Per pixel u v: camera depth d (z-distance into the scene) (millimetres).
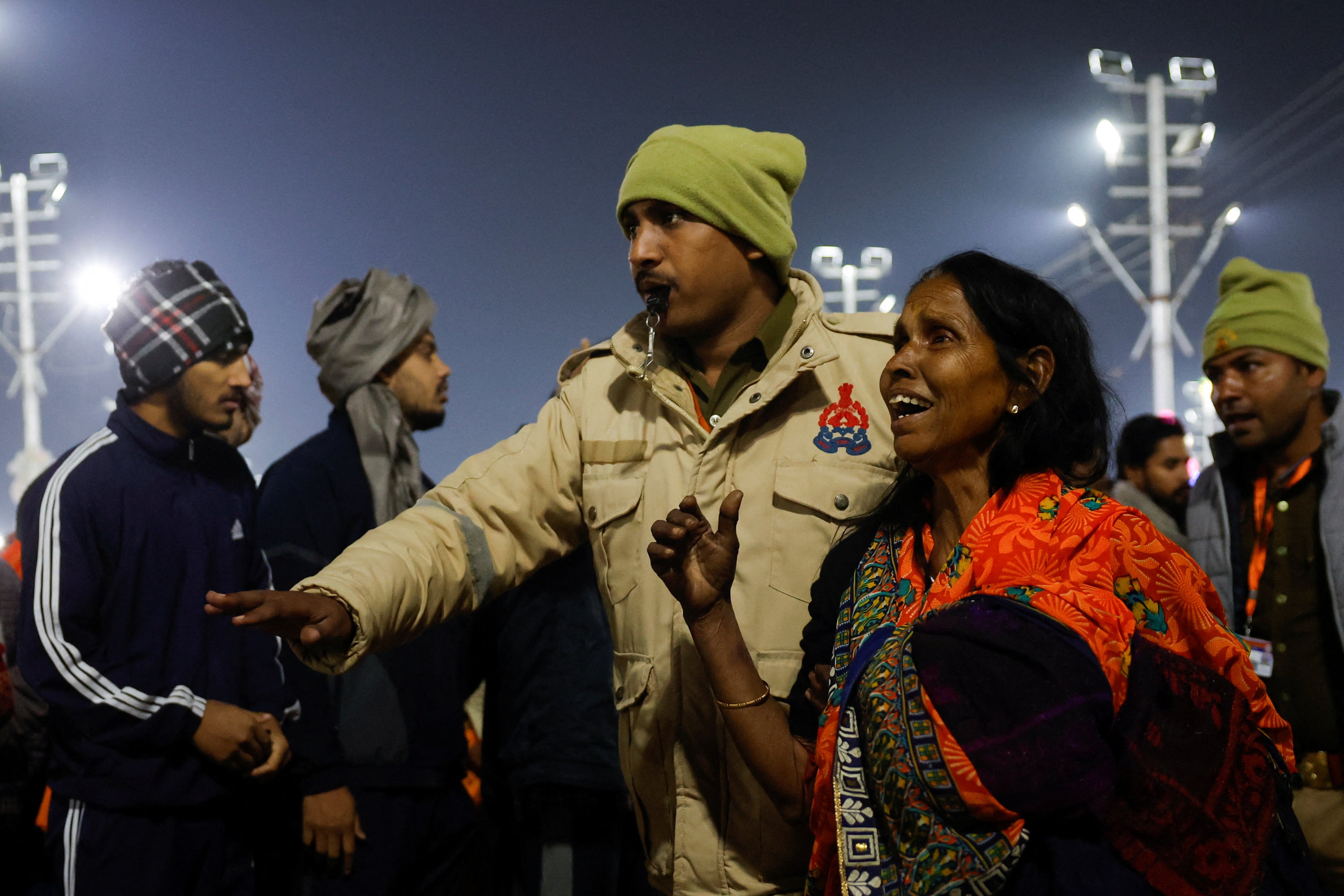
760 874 1867
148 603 2514
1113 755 1375
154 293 2623
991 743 1323
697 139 1973
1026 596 1416
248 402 3584
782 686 1865
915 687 1396
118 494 2518
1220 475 3230
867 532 1785
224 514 2713
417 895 2752
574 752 2639
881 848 1436
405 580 1790
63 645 2396
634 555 1998
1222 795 1385
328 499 2830
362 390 2984
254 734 2512
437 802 2764
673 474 1989
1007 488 1557
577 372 2205
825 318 2043
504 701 2760
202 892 2510
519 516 2053
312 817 2584
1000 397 1540
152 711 2436
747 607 1892
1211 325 3207
